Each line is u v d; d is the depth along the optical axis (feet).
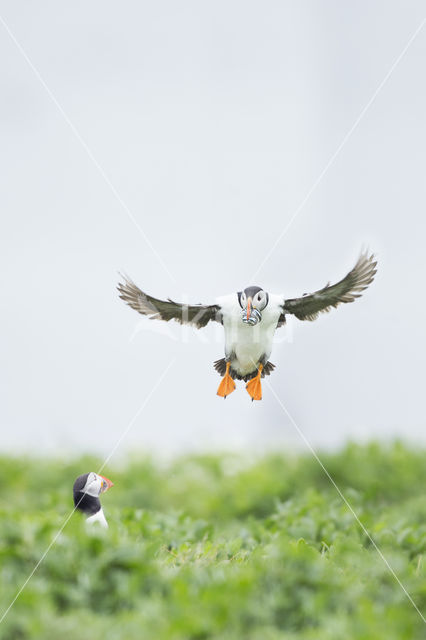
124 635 29.32
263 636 29.81
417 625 31.96
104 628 29.76
